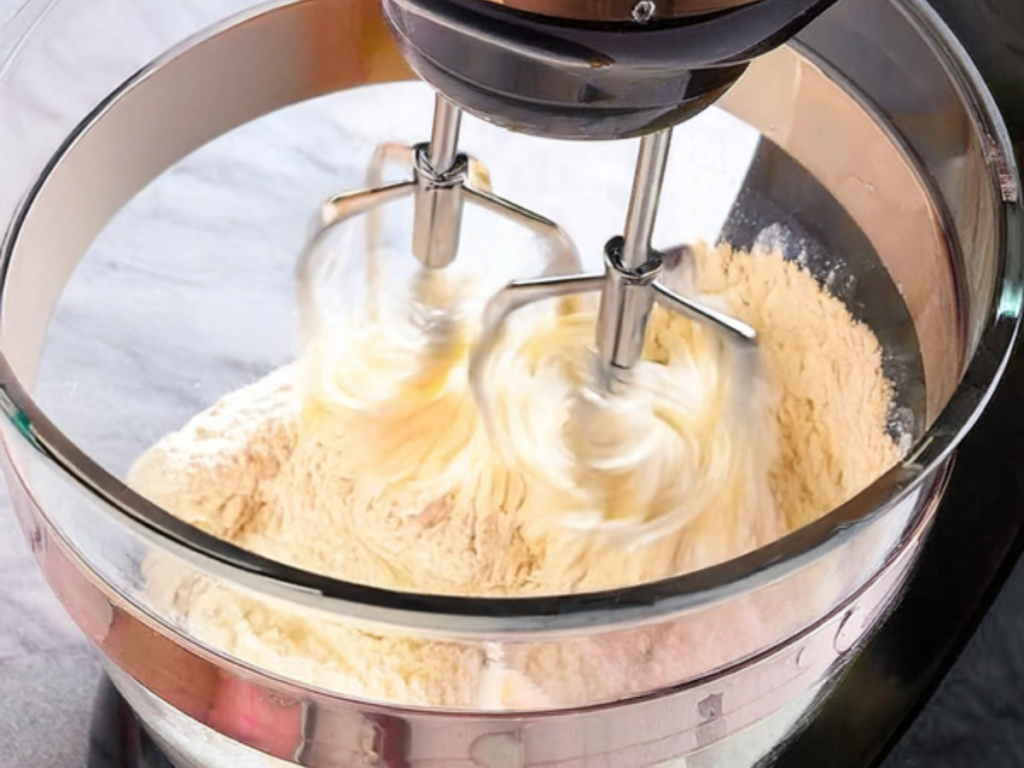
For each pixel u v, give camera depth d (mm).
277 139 448
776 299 411
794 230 410
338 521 389
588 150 446
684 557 384
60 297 391
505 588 379
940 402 344
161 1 393
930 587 374
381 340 422
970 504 366
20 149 362
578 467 394
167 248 423
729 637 307
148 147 406
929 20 352
